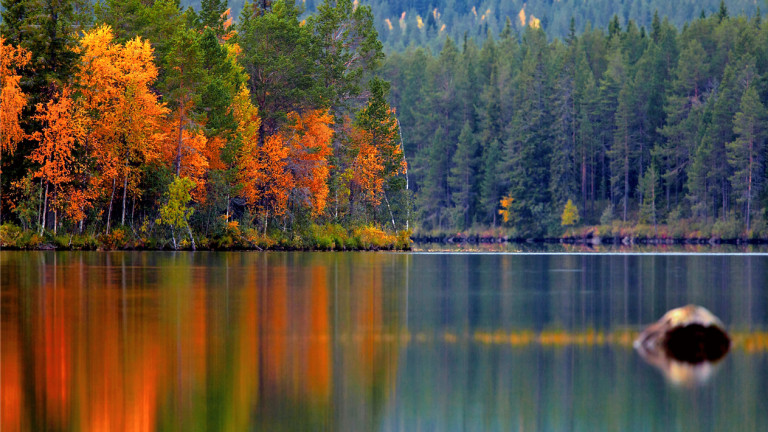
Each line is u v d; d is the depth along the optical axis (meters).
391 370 54.12
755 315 79.56
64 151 178.62
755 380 51.56
